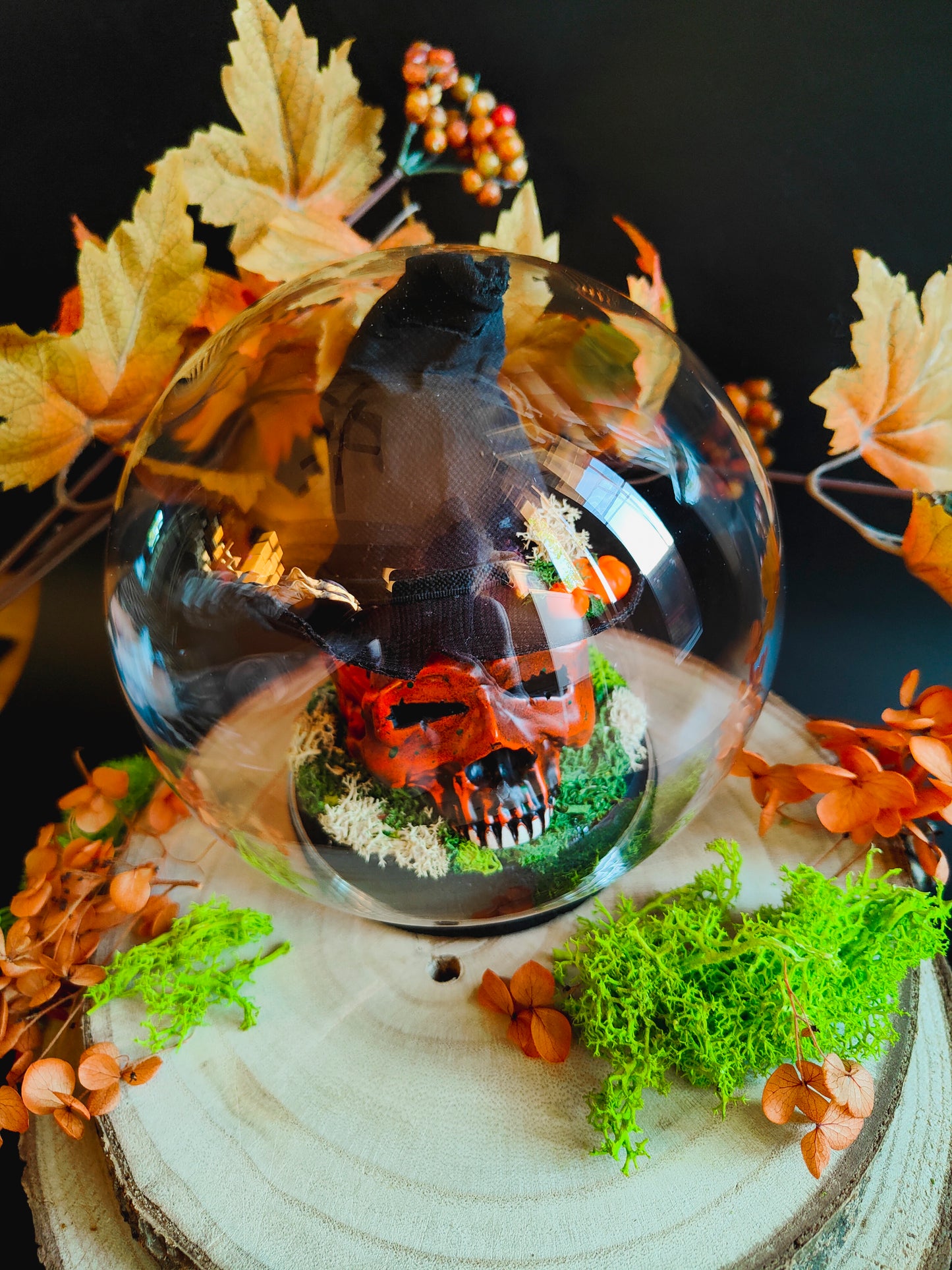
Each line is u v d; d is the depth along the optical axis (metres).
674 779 0.20
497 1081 0.17
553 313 0.18
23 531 0.29
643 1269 0.15
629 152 0.26
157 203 0.24
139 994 0.19
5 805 0.31
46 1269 0.17
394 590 0.16
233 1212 0.16
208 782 0.20
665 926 0.18
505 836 0.19
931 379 0.29
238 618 0.17
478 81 0.25
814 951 0.16
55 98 0.24
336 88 0.25
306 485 0.16
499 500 0.15
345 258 0.27
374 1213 0.16
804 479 0.31
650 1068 0.16
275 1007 0.19
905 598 0.33
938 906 0.18
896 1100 0.17
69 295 0.27
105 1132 0.17
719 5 0.24
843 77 0.25
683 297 0.29
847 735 0.22
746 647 0.19
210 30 0.24
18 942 0.19
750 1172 0.16
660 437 0.18
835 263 0.28
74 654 0.31
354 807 0.20
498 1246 0.15
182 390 0.19
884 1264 0.17
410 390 0.15
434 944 0.20
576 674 0.18
